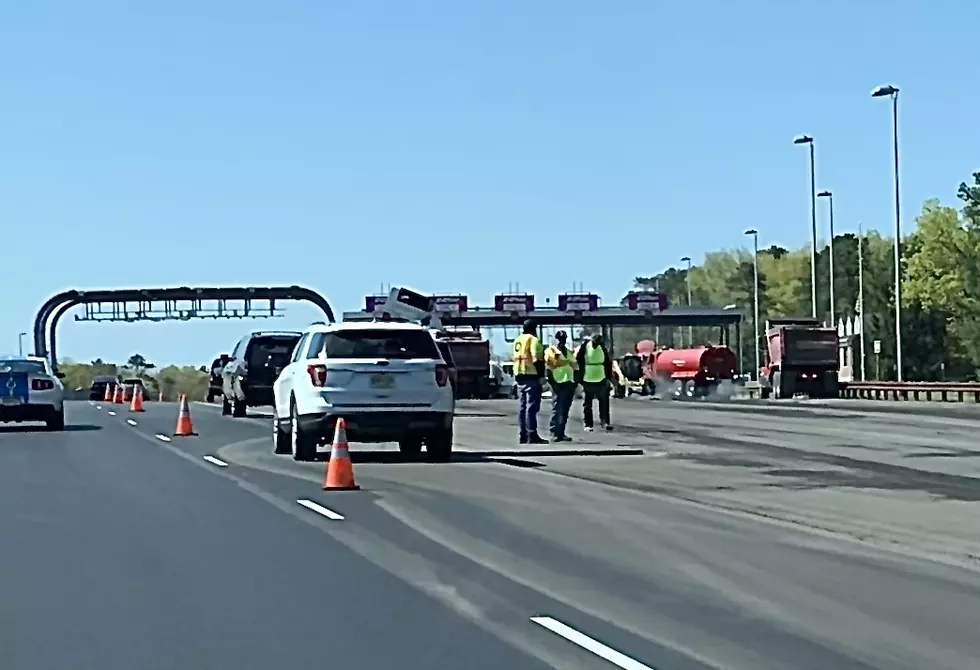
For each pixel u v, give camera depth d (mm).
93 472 21906
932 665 8727
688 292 126938
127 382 79188
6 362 34281
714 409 47219
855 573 12102
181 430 32125
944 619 10125
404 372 22922
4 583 11688
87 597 11055
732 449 26406
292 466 22875
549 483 19734
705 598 10930
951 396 59438
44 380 34219
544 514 16141
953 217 104625
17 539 14258
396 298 47062
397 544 13789
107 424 37969
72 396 84125
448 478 20516
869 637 9516
